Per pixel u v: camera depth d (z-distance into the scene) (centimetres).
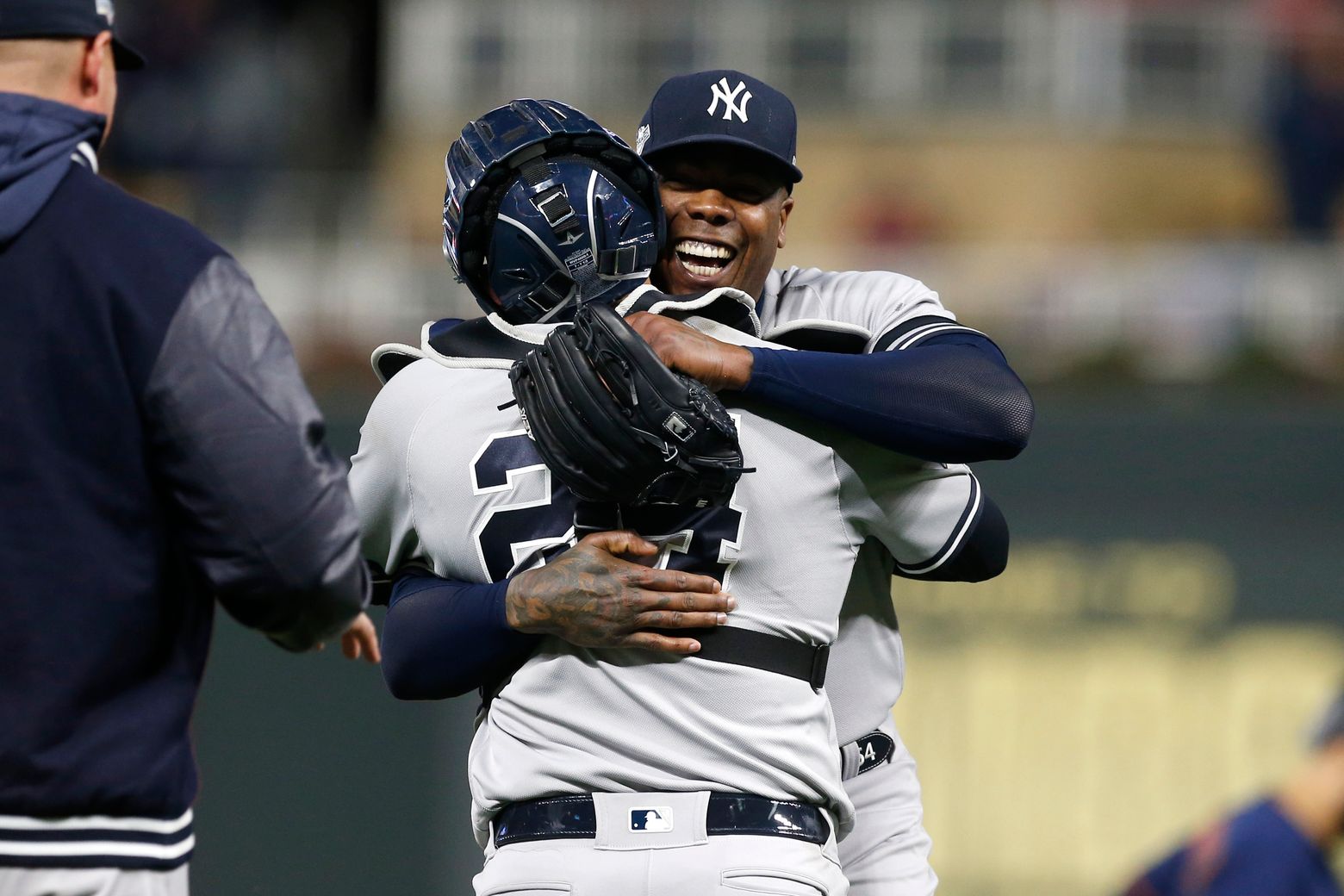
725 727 824
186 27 3631
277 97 3662
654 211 887
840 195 3644
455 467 852
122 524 717
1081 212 3616
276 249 3225
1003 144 3628
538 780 833
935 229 3606
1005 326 2964
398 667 877
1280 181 3462
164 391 711
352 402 2309
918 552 906
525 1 3688
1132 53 3600
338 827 1998
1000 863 2106
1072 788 2116
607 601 810
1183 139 3609
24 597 702
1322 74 3441
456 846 2002
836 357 846
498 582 849
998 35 3622
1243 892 1834
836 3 3641
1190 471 2134
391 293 3042
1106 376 2805
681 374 818
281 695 2012
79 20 745
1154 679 2119
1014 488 2155
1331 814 1841
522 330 870
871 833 1030
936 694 2133
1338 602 2103
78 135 740
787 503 841
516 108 867
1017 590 2136
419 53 3709
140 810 716
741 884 803
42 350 710
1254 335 2886
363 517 897
